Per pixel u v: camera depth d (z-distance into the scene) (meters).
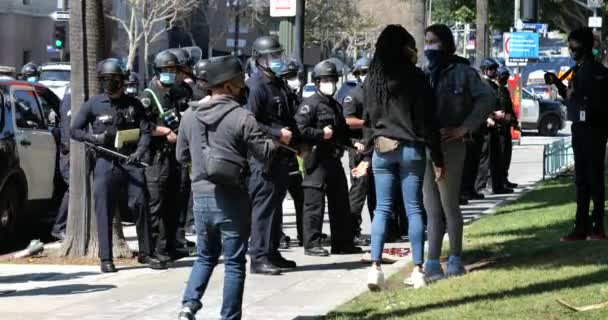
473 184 19.61
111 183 12.63
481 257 12.31
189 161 8.78
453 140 10.87
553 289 9.76
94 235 13.80
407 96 10.29
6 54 62.03
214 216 8.50
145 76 64.25
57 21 44.06
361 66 14.84
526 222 15.37
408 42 10.39
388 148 10.34
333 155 13.64
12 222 16.20
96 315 10.09
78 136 12.62
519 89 38.34
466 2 49.62
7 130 16.00
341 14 83.94
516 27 37.59
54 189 17.48
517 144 39.09
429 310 9.18
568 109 13.10
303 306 10.11
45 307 10.53
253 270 12.25
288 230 16.98
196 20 79.81
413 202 10.59
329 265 12.90
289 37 18.75
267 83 12.16
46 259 13.69
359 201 14.74
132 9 63.22
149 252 13.02
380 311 9.36
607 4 41.56
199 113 8.52
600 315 8.59
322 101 13.39
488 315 8.75
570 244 12.62
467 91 10.83
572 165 27.62
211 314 9.89
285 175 12.30
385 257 13.06
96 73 13.38
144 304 10.66
